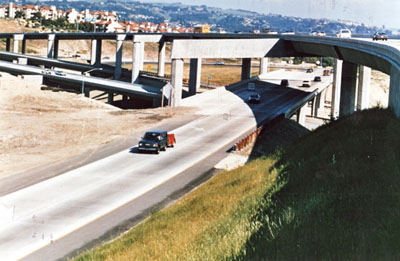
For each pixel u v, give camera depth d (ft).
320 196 47.29
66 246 67.72
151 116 215.31
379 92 464.65
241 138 163.12
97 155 138.82
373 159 60.29
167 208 81.25
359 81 248.93
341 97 205.46
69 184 105.29
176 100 243.60
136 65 387.75
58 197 94.84
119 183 105.40
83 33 522.06
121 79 453.17
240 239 41.65
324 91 387.96
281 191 60.85
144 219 80.12
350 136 84.28
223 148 146.72
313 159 74.54
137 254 51.83
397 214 36.17
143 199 92.73
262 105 246.47
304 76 420.77
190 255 43.93
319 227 37.55
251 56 262.67
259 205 57.00
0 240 70.44
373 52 141.08
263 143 159.63
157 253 50.57
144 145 136.87
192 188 100.63
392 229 33.27
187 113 221.05
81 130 185.88
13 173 119.85
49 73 412.98
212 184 94.27
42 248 67.00
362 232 33.71
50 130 185.57
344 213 40.60
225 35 339.77
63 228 75.92
